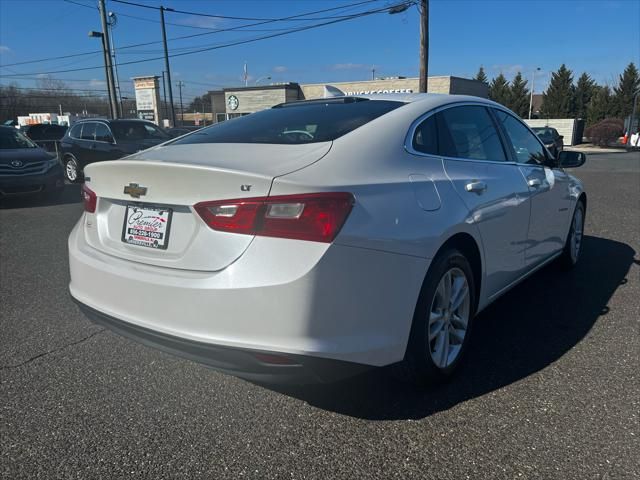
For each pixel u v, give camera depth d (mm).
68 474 2174
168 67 31016
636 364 3035
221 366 2207
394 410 2600
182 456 2279
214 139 2881
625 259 5328
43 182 9312
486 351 3238
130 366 3113
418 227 2424
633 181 12594
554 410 2562
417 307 2506
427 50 19594
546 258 4148
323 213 2090
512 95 73188
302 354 2076
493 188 3082
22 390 2836
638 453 2227
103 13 24406
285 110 3287
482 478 2102
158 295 2289
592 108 62031
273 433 2432
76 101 69188
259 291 2066
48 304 4184
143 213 2498
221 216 2184
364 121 2754
